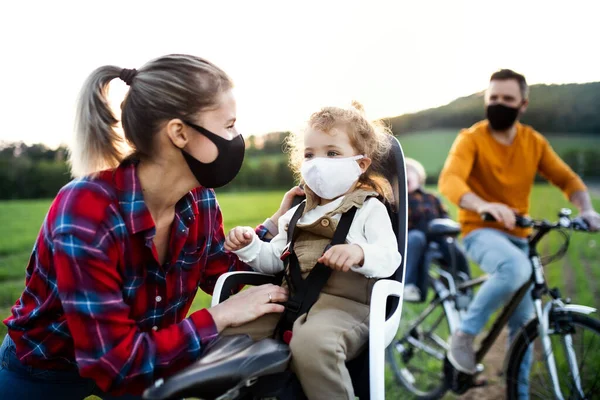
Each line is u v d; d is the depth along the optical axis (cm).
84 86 148
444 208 391
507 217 258
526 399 265
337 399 148
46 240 144
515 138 315
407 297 349
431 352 336
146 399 118
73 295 134
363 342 161
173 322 171
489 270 281
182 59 146
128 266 148
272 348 142
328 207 183
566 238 266
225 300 169
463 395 325
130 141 148
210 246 185
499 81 304
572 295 472
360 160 183
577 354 258
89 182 144
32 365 155
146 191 152
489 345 290
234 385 129
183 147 147
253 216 944
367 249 161
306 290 169
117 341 136
